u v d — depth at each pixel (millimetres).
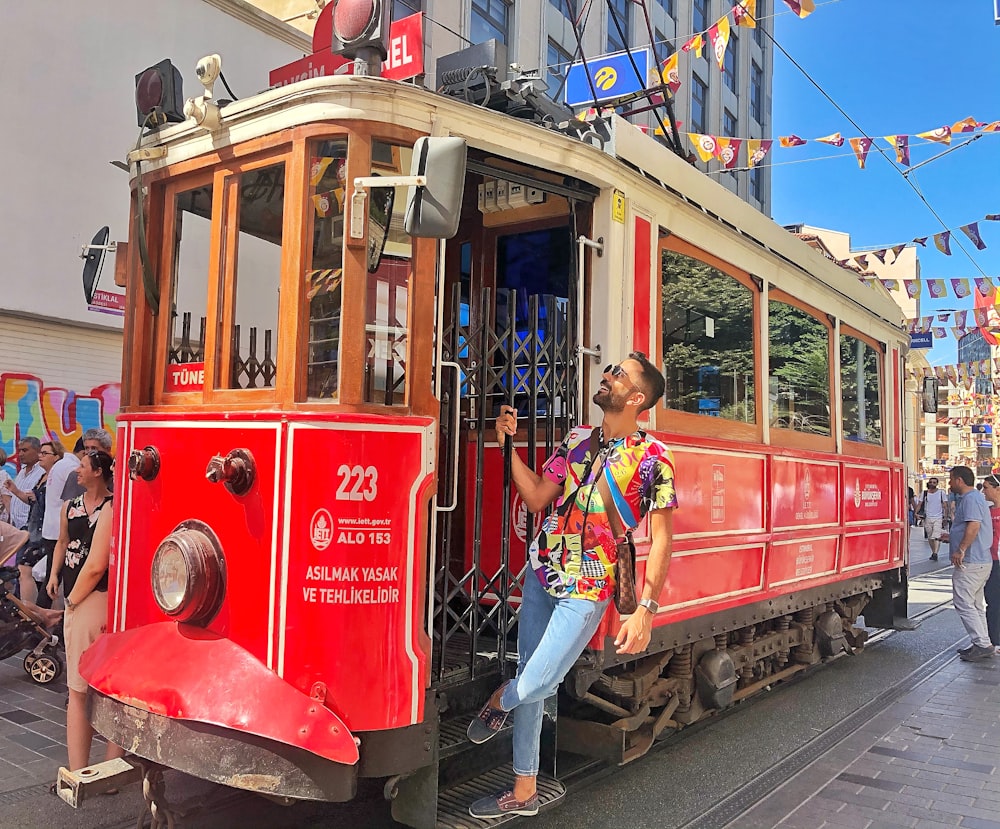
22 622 5875
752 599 5047
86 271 3932
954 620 9938
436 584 3670
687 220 4559
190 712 2738
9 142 6984
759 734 5262
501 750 3570
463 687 3523
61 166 7348
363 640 2842
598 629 3680
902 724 5586
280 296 3082
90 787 2936
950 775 4566
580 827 3762
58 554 4363
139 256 3621
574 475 3209
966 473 7785
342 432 2885
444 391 4219
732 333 5043
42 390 7309
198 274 3465
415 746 2938
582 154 3715
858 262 9898
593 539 3098
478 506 3584
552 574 3123
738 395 5082
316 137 3023
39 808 3807
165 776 4199
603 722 4246
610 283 3879
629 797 4141
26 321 7184
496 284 4672
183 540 3006
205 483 3127
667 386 4352
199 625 3055
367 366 3033
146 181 3584
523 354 4027
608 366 3836
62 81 7340
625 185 4008
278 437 2904
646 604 2953
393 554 2930
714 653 4918
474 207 4703
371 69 3131
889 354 8016
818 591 6137
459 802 3221
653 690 4383
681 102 20312
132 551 3420
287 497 2863
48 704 5449
